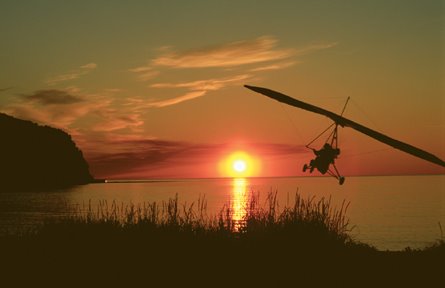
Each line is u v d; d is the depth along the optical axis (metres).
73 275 12.45
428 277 12.68
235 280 12.22
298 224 16.23
